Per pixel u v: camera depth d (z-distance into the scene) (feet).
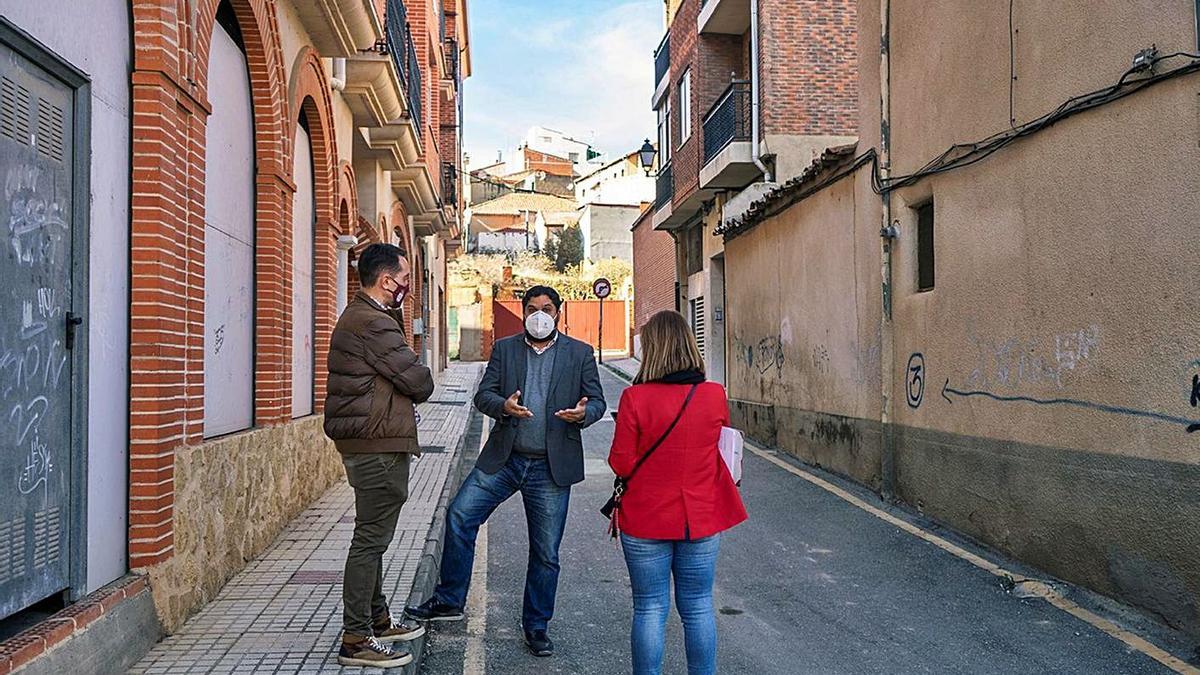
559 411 17.28
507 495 18.22
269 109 24.72
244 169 23.93
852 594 21.52
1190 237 17.34
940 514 27.81
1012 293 23.66
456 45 85.87
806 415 41.01
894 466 31.35
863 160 33.60
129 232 15.80
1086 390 20.52
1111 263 19.65
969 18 25.88
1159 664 16.62
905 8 30.32
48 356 13.00
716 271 65.57
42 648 12.07
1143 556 18.61
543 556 17.62
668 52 72.43
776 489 34.86
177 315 16.81
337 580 20.27
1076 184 20.92
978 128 25.45
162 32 16.01
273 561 21.94
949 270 27.20
